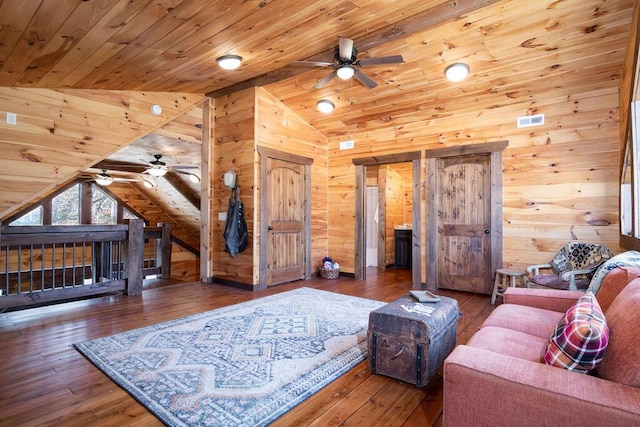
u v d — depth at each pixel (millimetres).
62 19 2355
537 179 4281
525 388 1145
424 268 5176
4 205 3799
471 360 1299
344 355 2619
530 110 4340
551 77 3910
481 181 4871
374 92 4754
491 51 3627
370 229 7719
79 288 4133
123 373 2299
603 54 3436
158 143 5855
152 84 4488
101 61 3346
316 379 2242
